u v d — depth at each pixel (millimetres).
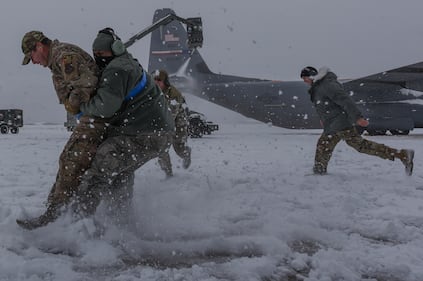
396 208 3266
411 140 12961
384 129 17047
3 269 1826
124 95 2354
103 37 2420
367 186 4270
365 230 2680
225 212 3076
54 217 2414
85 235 2330
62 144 11680
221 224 2709
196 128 15617
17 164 6430
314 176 4973
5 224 2557
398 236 2559
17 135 19188
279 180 4637
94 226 2457
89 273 1889
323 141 5059
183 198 3541
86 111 2350
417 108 16922
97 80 2352
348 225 2762
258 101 18391
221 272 1924
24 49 2455
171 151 8570
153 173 5395
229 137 15984
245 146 10555
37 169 5750
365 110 17141
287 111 18078
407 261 2086
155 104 2502
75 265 1979
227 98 19031
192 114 16031
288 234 2510
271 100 18172
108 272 1909
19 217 2711
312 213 3062
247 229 2631
